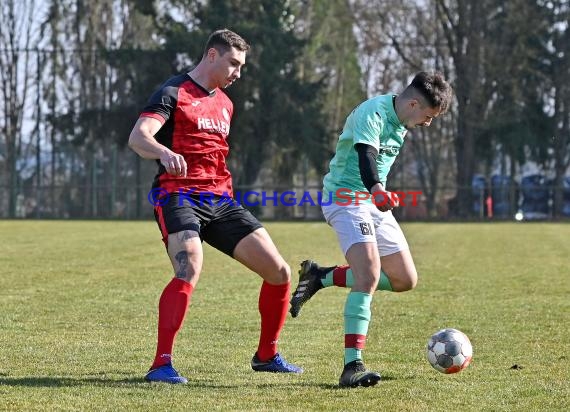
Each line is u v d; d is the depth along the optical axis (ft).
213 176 63.21
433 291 115.96
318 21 537.65
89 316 91.86
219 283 124.06
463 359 60.64
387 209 58.18
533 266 153.79
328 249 196.85
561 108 472.85
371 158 58.85
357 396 55.06
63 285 120.16
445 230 299.99
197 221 61.72
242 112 447.83
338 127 569.64
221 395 55.11
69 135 463.42
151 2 464.24
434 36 502.38
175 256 60.44
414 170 508.53
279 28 461.37
